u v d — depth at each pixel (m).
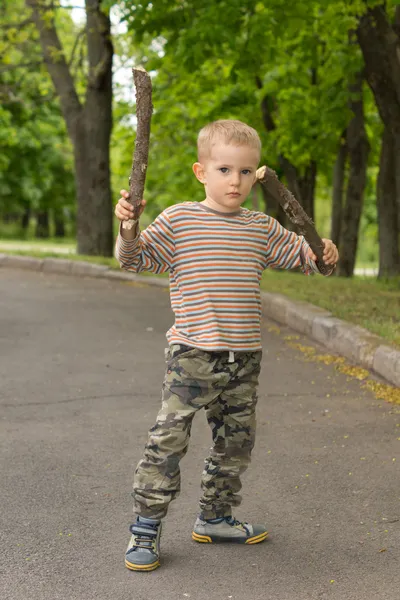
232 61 12.77
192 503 3.80
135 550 3.12
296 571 3.10
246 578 3.04
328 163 20.22
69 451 4.54
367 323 7.30
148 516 3.14
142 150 2.84
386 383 6.06
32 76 24.50
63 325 8.64
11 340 7.79
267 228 3.19
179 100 18.33
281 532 3.47
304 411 5.36
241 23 10.46
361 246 54.25
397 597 2.89
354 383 6.12
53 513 3.65
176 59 10.41
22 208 43.81
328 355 7.10
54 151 38.38
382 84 11.07
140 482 3.14
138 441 4.74
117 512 3.67
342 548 3.30
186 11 10.53
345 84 14.52
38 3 15.39
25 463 4.32
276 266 3.25
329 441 4.70
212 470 3.31
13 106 29.22
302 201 19.92
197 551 3.29
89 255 15.91
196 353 3.05
